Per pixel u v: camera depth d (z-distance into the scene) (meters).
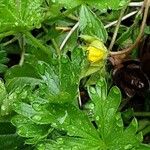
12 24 0.18
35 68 0.18
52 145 0.17
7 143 0.19
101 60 0.18
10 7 0.18
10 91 0.19
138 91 0.20
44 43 0.21
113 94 0.17
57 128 0.17
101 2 0.18
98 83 0.17
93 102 0.17
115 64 0.20
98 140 0.17
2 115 0.18
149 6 0.20
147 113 0.21
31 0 0.18
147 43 0.20
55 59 0.17
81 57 0.17
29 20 0.18
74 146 0.17
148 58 0.20
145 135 0.21
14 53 0.21
